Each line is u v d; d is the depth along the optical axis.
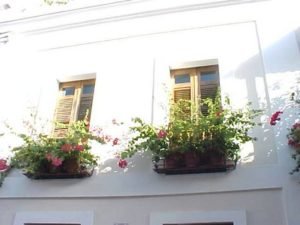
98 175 4.95
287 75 4.97
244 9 5.67
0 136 5.70
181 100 5.01
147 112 5.28
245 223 4.18
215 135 4.47
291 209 4.11
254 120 4.81
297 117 4.68
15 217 4.95
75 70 6.02
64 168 4.92
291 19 5.41
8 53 6.46
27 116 5.83
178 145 4.56
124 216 4.60
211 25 5.71
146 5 6.12
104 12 6.31
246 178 4.42
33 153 5.02
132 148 4.77
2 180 5.21
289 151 4.46
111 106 5.48
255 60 5.25
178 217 4.40
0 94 6.11
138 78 5.60
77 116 5.83
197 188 4.49
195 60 5.50
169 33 5.86
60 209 4.87
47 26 6.54
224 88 5.13
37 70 6.24
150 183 4.68
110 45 6.06
